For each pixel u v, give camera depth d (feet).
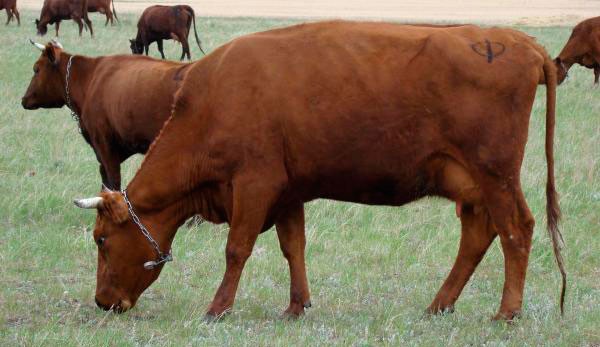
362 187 41.83
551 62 41.93
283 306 45.55
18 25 231.30
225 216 43.14
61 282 47.55
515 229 41.09
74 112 67.62
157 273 43.16
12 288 46.32
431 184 41.52
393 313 43.73
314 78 40.60
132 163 76.18
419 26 42.22
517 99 40.50
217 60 41.65
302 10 391.86
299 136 40.68
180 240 56.90
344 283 49.39
